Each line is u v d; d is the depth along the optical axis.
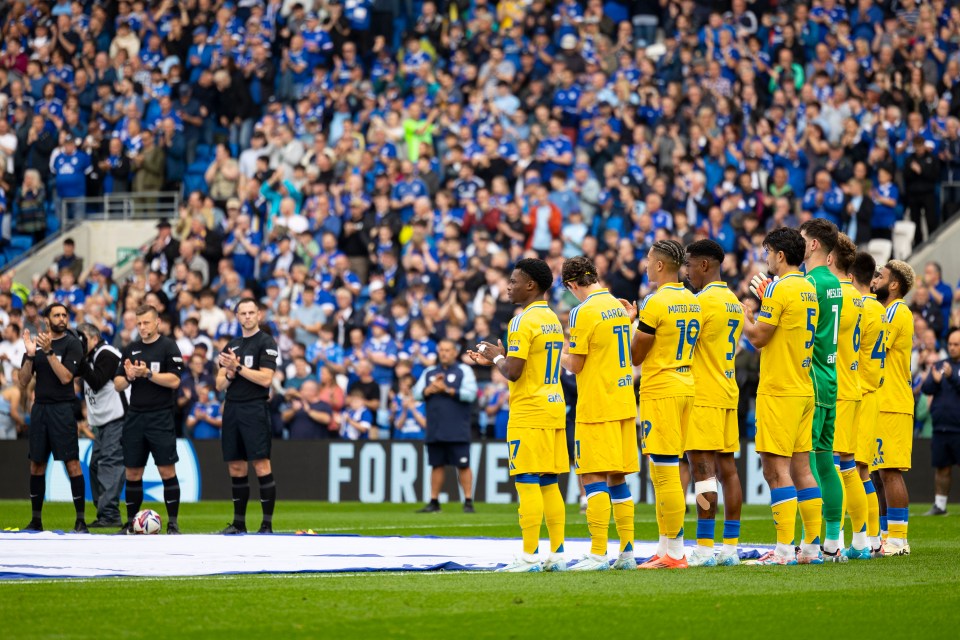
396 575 28.02
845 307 33.31
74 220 88.81
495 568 29.97
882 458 35.59
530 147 79.50
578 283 30.30
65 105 91.31
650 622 21.08
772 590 25.05
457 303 70.50
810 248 32.28
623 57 81.69
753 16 83.56
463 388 57.72
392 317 71.75
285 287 75.69
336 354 70.81
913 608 22.64
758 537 41.94
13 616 21.28
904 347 36.09
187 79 92.00
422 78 85.62
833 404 31.98
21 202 88.00
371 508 61.31
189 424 69.50
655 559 30.17
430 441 57.91
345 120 83.25
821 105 76.62
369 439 66.94
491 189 78.56
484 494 65.81
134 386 43.22
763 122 76.31
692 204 73.56
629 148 77.75
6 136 90.94
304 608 22.34
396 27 91.19
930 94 76.88
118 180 88.38
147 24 93.62
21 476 69.25
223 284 77.44
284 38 90.19
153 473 68.50
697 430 30.45
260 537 40.31
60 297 79.44
